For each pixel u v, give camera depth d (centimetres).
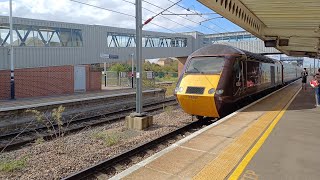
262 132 832
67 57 3316
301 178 507
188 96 1227
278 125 930
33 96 2667
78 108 1780
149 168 552
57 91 2920
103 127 1366
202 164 573
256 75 1636
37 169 777
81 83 3181
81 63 3509
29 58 2880
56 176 728
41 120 1369
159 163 577
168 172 534
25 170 770
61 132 1249
